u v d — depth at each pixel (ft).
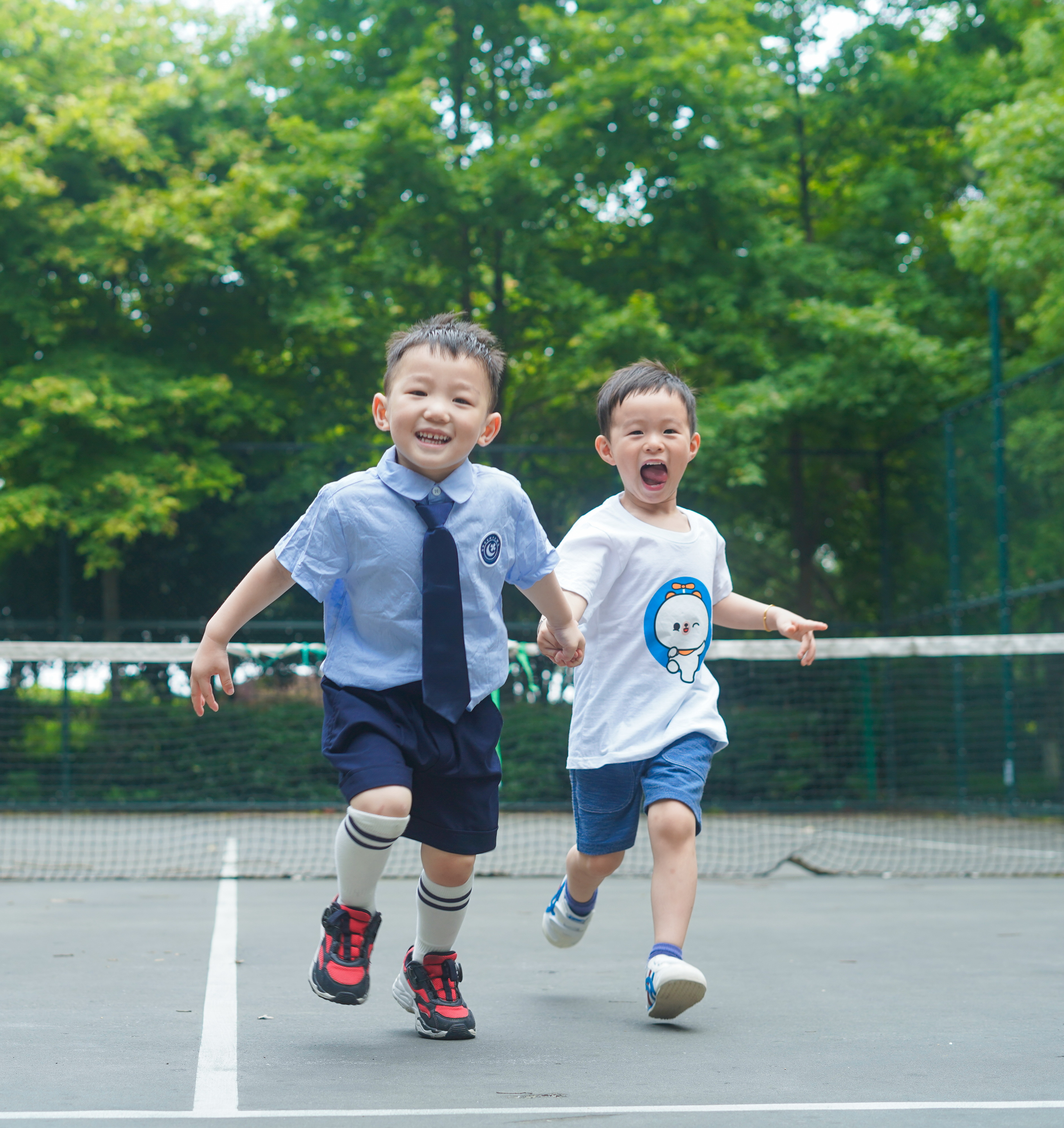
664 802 10.01
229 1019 9.59
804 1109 6.76
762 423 47.09
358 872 8.46
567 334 50.80
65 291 48.52
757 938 14.92
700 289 50.21
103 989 11.04
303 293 48.34
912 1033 9.18
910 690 46.52
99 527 43.65
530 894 21.02
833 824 40.11
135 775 43.62
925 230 57.98
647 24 49.96
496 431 9.31
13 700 43.50
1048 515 40.45
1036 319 45.37
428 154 47.93
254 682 44.75
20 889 21.88
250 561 46.26
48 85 47.65
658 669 10.59
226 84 50.29
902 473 49.75
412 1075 7.68
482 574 8.92
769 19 56.49
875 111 56.08
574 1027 9.43
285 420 49.44
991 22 57.16
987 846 31.81
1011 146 41.68
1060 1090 7.29
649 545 10.71
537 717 43.80
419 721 8.63
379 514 8.66
